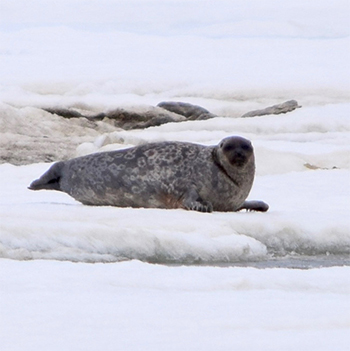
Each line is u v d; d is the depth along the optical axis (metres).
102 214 25.33
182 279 18.34
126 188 28.23
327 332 14.29
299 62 107.94
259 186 37.25
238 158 27.44
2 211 25.33
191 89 84.50
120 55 116.62
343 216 27.25
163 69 97.00
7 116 61.69
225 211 28.53
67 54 116.88
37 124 62.94
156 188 28.03
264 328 14.55
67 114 70.06
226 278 18.62
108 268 19.23
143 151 28.52
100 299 16.25
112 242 22.95
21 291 16.81
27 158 52.44
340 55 115.31
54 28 145.12
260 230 25.08
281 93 82.62
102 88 84.69
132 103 71.12
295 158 44.19
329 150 50.12
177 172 27.98
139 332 14.13
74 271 18.81
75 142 58.62
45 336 13.81
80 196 28.98
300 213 27.98
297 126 64.00
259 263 23.27
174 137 55.78
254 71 97.12
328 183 38.00
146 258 22.88
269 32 167.62
